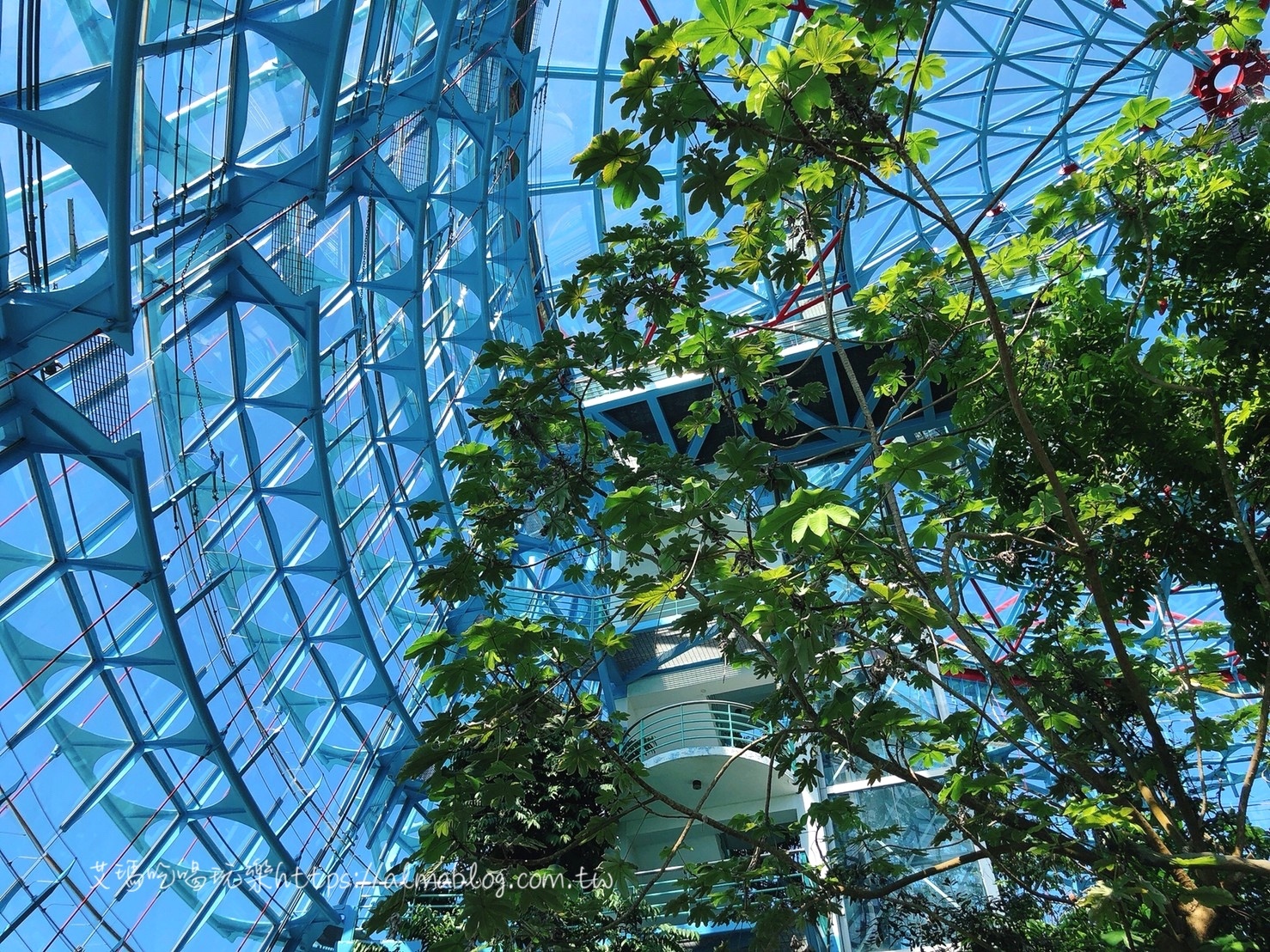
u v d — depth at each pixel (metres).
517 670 7.26
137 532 13.41
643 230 8.03
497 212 23.56
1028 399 9.18
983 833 7.51
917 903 9.84
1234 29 5.50
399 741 23.47
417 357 20.22
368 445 21.61
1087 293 8.94
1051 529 8.00
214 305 14.79
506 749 6.56
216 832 17.56
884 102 6.87
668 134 5.37
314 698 21.19
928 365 8.57
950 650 9.49
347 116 15.81
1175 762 10.02
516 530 8.17
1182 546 8.99
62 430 11.64
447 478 24.23
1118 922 6.27
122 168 10.05
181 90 11.64
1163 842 6.83
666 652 29.42
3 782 12.96
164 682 16.02
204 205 13.12
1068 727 8.69
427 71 17.11
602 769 7.72
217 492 16.56
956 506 9.04
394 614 23.80
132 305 11.51
